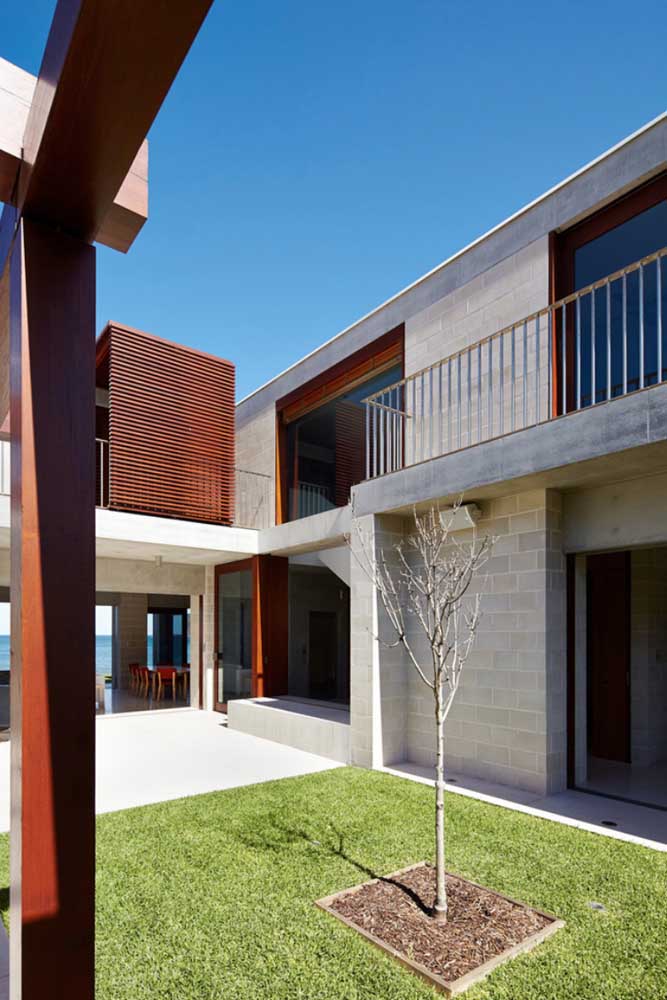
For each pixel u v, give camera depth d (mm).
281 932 2895
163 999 2387
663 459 4449
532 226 6023
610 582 6875
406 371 7438
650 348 5238
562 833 4223
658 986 2471
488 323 6406
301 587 11430
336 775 5945
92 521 1750
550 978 2520
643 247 5312
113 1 1148
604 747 6746
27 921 1565
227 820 4539
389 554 6566
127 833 4270
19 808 1602
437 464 5758
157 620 19734
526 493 5547
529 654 5395
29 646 1627
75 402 1759
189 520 9203
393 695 6457
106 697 12781
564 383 5270
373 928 2910
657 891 3320
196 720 9719
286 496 10047
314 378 9320
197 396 9438
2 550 8711
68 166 1558
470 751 5848
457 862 3713
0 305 2221
